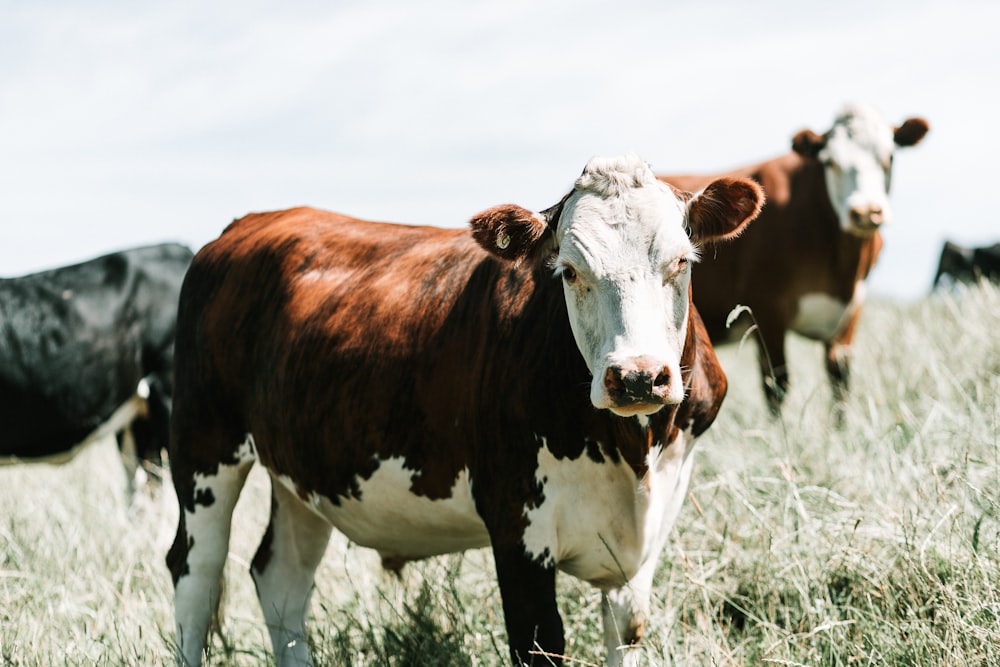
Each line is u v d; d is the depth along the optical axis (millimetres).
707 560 4895
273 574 5137
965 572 4203
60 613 5262
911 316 9539
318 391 4496
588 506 3906
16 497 7551
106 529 6723
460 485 4180
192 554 5102
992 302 8164
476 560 5469
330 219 5152
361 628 4770
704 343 4277
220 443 5109
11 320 8219
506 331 4004
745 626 4469
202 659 5016
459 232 4609
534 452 3873
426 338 4242
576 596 4945
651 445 3863
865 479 5215
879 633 4086
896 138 8648
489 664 4512
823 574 4508
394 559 4770
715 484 5023
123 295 8406
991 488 4797
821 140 8531
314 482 4617
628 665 4133
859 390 7434
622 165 3736
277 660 4988
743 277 8727
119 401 8430
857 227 8133
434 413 4176
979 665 3809
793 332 8766
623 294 3533
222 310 5117
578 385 3762
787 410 7727
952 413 5914
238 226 5445
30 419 8266
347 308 4551
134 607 5332
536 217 3914
